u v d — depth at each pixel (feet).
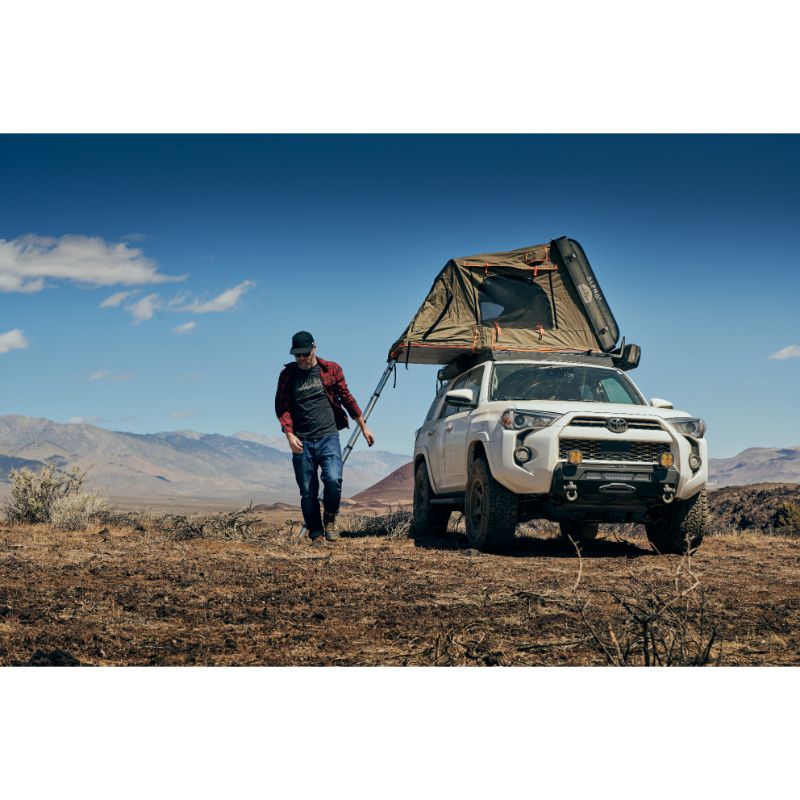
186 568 23.09
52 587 19.49
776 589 21.17
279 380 32.12
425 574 22.75
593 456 27.48
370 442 32.42
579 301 37.88
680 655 13.41
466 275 37.68
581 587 20.58
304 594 19.11
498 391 31.37
